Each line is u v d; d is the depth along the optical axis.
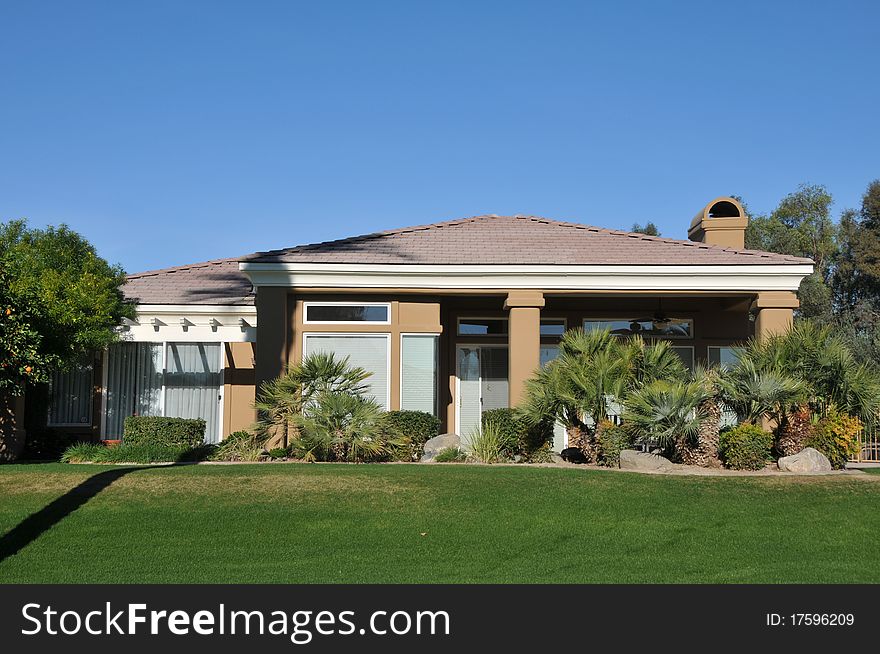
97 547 9.73
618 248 18.75
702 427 13.98
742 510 11.24
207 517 10.74
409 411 16.75
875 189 43.19
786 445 14.24
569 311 20.23
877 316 35.25
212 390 20.16
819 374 14.37
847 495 11.94
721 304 20.05
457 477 12.61
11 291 14.94
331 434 15.22
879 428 16.89
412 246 18.77
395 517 10.87
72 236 17.81
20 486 11.84
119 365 19.94
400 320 17.70
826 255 47.97
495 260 17.75
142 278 22.19
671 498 11.69
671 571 9.20
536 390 15.02
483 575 9.05
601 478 12.65
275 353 17.12
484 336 20.03
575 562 9.45
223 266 23.36
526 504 11.36
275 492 11.74
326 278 17.30
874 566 9.43
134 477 12.36
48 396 19.27
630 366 14.84
